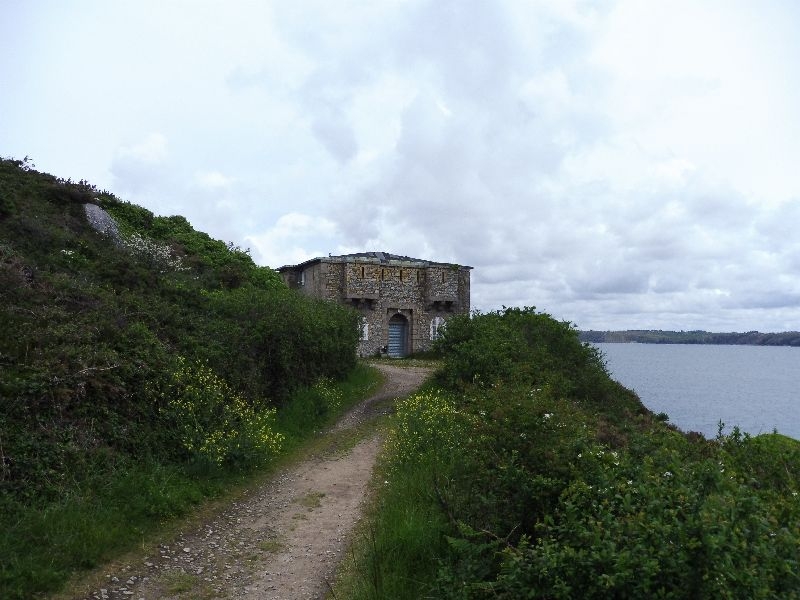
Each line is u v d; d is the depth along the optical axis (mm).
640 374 64438
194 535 6973
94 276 13109
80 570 5754
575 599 3650
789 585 3387
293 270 40312
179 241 23469
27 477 6641
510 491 5176
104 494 7008
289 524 7441
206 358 11078
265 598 5516
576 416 6031
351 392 17156
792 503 4328
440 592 4777
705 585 3303
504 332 17672
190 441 8875
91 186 22406
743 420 27625
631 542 3660
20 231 13523
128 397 8703
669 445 6297
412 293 37906
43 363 8016
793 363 115812
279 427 11844
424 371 25281
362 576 5637
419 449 9047
